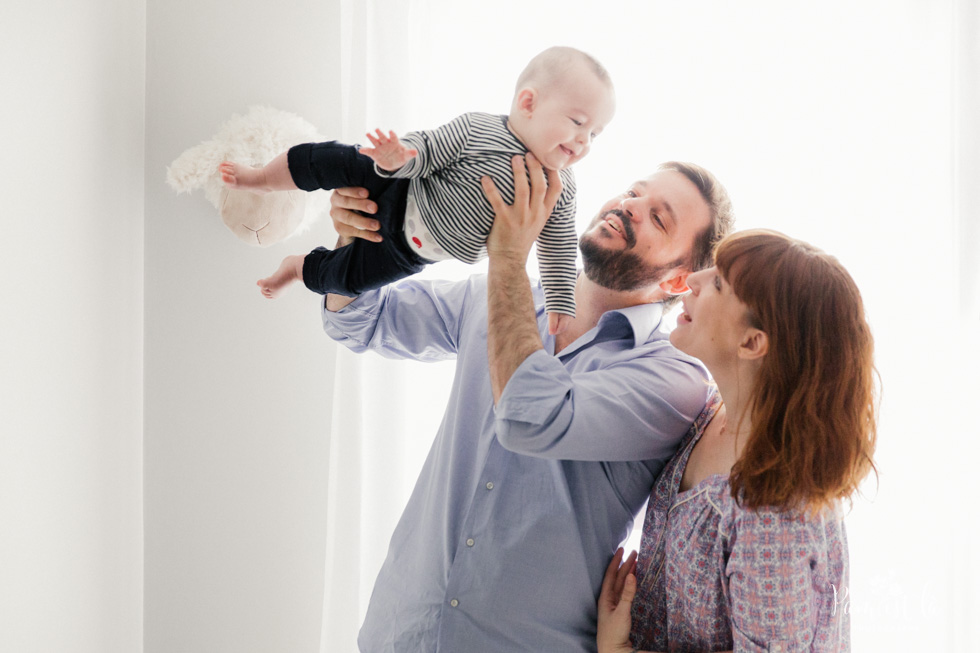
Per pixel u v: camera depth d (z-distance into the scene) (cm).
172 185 177
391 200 120
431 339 160
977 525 158
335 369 176
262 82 191
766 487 109
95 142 171
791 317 112
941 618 163
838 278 113
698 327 121
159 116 191
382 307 155
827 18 178
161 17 190
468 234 120
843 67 177
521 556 130
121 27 181
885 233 174
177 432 193
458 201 117
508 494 133
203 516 194
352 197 121
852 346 112
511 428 121
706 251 138
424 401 186
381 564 176
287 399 194
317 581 196
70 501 164
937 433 169
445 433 148
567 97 115
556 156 118
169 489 194
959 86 162
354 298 150
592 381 128
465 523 134
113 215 179
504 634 130
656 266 138
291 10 191
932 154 173
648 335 141
